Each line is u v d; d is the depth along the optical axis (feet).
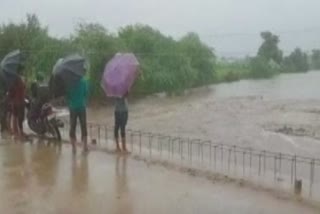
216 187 34.88
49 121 52.16
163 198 32.65
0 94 57.47
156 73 170.60
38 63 133.59
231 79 247.29
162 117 107.96
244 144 69.92
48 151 46.96
